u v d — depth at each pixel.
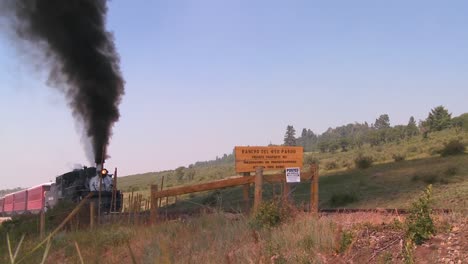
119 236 11.85
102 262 9.41
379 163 43.16
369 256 6.90
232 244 8.70
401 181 23.75
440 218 7.91
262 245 7.90
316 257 6.97
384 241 7.39
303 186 29.36
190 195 37.47
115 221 15.73
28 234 16.92
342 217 9.91
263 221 9.80
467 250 6.35
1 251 12.43
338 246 7.34
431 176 22.00
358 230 8.16
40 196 35.22
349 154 86.69
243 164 14.54
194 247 8.20
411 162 34.22
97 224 16.11
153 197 14.40
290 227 8.96
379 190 21.97
